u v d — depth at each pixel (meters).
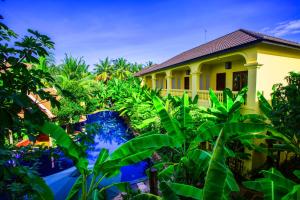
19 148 3.11
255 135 5.79
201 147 11.46
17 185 2.12
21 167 2.23
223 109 7.39
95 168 3.86
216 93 11.21
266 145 8.70
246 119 8.45
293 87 4.97
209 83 16.08
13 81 2.09
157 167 6.48
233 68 13.46
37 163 3.24
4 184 2.13
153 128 13.58
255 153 9.19
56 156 3.44
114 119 27.05
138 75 29.20
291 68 9.73
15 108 1.85
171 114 10.98
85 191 3.93
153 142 4.02
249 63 8.66
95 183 4.09
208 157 4.68
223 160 2.63
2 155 2.08
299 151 5.41
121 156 3.85
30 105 1.86
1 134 2.10
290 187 3.63
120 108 22.78
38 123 1.94
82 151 3.59
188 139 6.74
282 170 8.91
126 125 22.61
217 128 5.17
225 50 9.48
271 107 7.48
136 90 21.48
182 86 19.78
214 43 16.11
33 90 2.21
